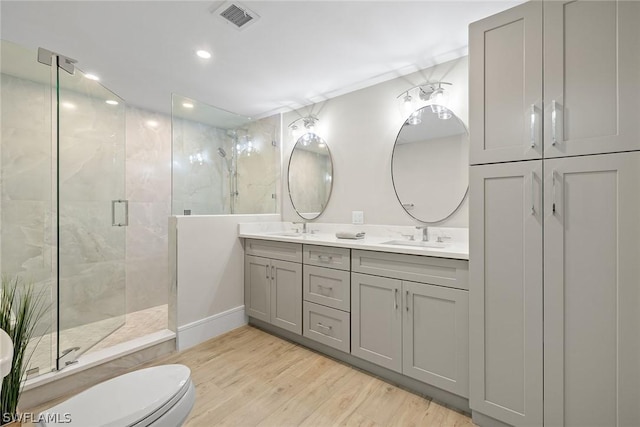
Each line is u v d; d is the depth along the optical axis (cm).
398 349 180
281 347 235
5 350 75
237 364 208
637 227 112
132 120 309
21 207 226
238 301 280
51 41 194
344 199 285
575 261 124
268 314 261
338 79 255
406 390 178
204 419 153
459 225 220
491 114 143
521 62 135
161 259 330
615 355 116
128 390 105
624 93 113
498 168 141
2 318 109
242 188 305
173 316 233
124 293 258
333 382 186
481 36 146
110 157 243
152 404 97
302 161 321
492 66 143
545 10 129
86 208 218
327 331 217
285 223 331
